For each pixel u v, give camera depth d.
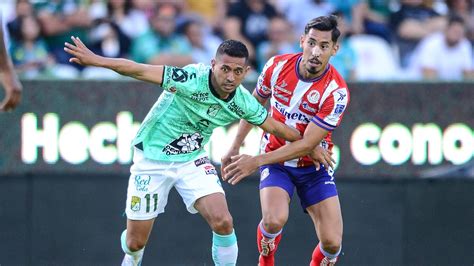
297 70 22.81
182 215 28.62
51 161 28.45
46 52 35.31
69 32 35.50
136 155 23.00
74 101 28.34
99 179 28.44
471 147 28.48
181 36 35.84
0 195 28.39
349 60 35.59
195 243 28.61
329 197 23.42
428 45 36.03
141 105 28.38
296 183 23.83
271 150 23.73
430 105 28.48
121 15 36.41
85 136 28.39
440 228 28.39
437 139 28.48
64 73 34.81
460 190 28.38
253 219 28.34
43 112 28.31
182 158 22.64
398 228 28.41
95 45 35.78
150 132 22.69
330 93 22.59
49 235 28.48
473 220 28.31
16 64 34.75
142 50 35.62
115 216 28.48
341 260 28.45
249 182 28.38
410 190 28.42
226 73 20.88
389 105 28.44
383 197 28.44
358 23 36.78
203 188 22.47
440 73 35.91
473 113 28.44
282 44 36.41
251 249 28.33
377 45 36.22
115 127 28.39
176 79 21.30
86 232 28.50
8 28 34.97
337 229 23.16
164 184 22.86
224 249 22.55
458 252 28.36
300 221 28.67
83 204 28.48
